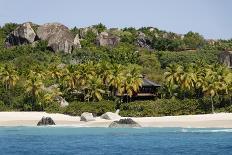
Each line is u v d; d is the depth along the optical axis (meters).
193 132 87.25
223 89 121.94
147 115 118.06
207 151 63.53
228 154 60.88
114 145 70.75
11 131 92.38
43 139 79.19
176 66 135.00
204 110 119.06
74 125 103.88
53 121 105.38
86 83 135.25
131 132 88.44
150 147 68.00
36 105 133.38
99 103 123.94
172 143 72.31
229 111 118.00
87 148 67.56
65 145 71.25
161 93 141.25
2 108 133.75
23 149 67.25
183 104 119.06
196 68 133.00
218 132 86.75
